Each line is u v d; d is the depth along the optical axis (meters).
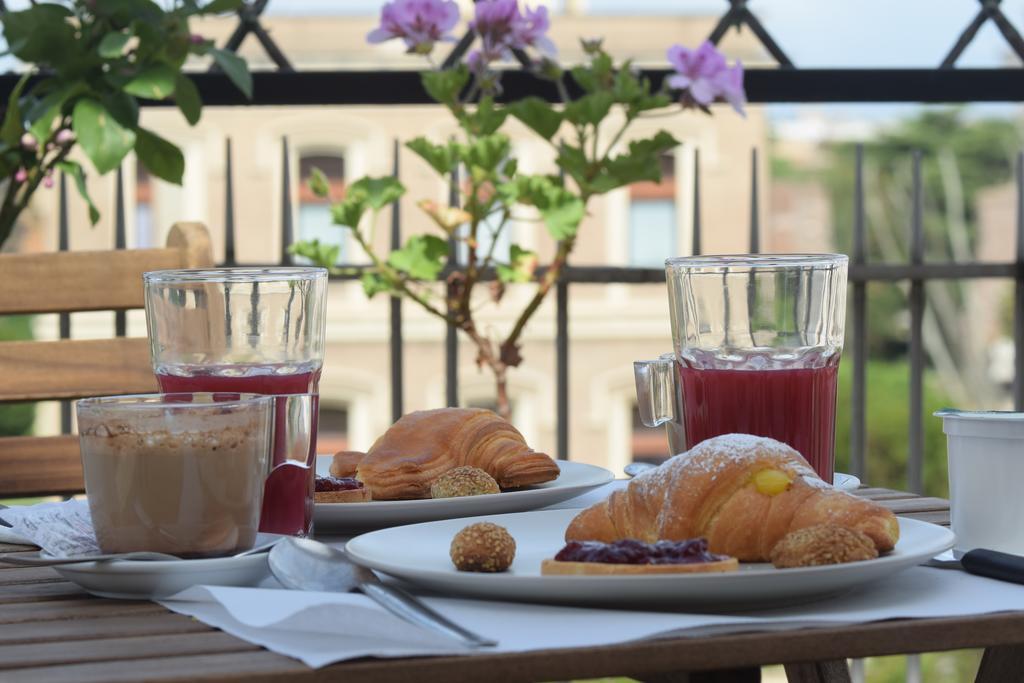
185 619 0.58
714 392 0.79
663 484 0.64
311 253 1.98
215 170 13.41
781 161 16.66
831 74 1.96
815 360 0.79
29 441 1.21
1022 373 2.05
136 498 0.63
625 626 0.52
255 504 0.66
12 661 0.51
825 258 0.79
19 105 1.70
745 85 1.96
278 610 0.53
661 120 14.13
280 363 0.78
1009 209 16.47
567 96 1.91
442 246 1.97
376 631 0.51
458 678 0.49
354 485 0.82
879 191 16.55
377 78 1.91
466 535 0.61
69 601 0.63
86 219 12.93
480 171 1.91
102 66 1.69
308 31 13.15
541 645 0.50
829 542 0.58
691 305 0.80
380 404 13.65
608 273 1.98
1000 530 0.68
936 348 16.41
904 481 14.98
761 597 0.55
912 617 0.54
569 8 15.44
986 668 0.68
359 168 13.36
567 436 1.99
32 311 1.29
